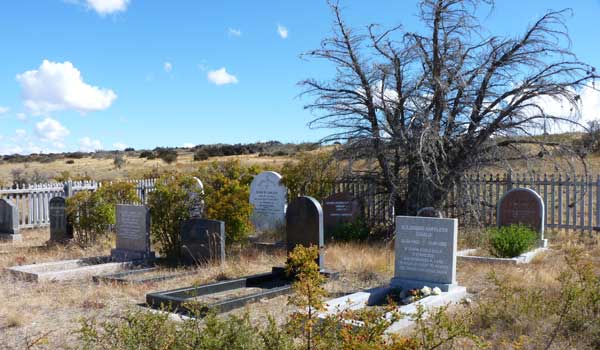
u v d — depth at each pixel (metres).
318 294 5.04
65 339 6.75
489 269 11.05
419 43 14.98
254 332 4.59
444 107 15.11
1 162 85.06
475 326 6.95
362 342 4.23
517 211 15.02
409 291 8.98
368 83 16.00
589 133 15.05
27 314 7.91
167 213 13.27
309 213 11.14
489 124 15.49
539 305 7.12
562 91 14.05
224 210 13.73
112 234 16.38
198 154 68.56
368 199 18.20
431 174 15.34
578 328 6.52
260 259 12.84
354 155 16.27
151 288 9.88
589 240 15.27
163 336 4.66
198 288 9.46
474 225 16.22
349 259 11.93
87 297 9.12
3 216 18.31
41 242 17.45
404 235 9.52
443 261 9.09
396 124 15.55
